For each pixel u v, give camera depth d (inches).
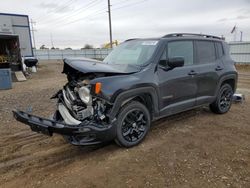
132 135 153.5
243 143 159.9
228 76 221.1
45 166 134.6
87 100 137.9
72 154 148.5
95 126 133.7
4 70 446.3
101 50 1990.7
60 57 2233.0
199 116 219.6
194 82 188.5
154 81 158.1
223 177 119.6
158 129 185.6
